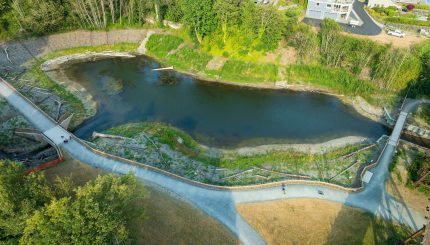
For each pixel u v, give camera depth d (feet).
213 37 293.02
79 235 100.48
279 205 161.17
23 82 254.88
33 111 219.20
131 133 210.79
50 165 175.11
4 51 280.31
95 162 180.45
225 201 161.48
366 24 311.06
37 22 288.92
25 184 119.44
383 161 194.49
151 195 160.35
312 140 219.82
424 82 247.70
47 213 103.86
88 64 290.97
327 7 314.76
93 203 106.32
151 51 308.60
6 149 195.72
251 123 232.94
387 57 249.14
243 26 284.61
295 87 271.28
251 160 197.77
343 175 187.21
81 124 223.92
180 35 310.65
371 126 234.17
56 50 297.94
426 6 338.95
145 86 268.00
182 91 264.31
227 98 258.57
